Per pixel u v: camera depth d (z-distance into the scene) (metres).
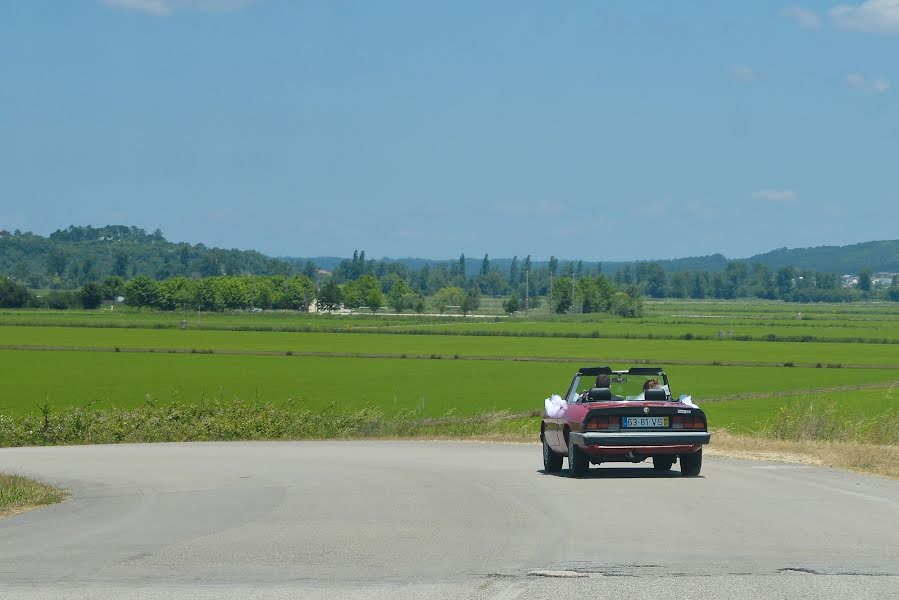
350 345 164.25
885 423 37.34
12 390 84.75
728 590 11.19
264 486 23.36
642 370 25.20
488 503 19.06
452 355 138.62
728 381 98.19
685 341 190.50
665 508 18.00
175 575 12.54
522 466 27.97
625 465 28.38
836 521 16.36
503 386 89.81
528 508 18.22
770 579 11.77
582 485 21.97
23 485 23.20
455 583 11.76
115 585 11.90
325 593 11.28
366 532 15.80
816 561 12.94
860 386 91.88
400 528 16.16
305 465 29.34
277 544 14.82
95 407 71.00
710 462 28.08
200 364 117.75
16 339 172.00
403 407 71.62
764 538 14.75
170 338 181.38
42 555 14.16
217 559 13.67
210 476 26.41
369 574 12.43
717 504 18.50
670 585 11.47
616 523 16.27
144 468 29.62
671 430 22.75
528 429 47.25
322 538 15.30
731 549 13.86
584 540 14.67
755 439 35.41
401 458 31.61
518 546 14.26
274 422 50.75
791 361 131.75
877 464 25.91
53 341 166.62
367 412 53.75
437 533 15.58
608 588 11.34
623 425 22.69
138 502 20.75
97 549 14.65
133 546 14.88
